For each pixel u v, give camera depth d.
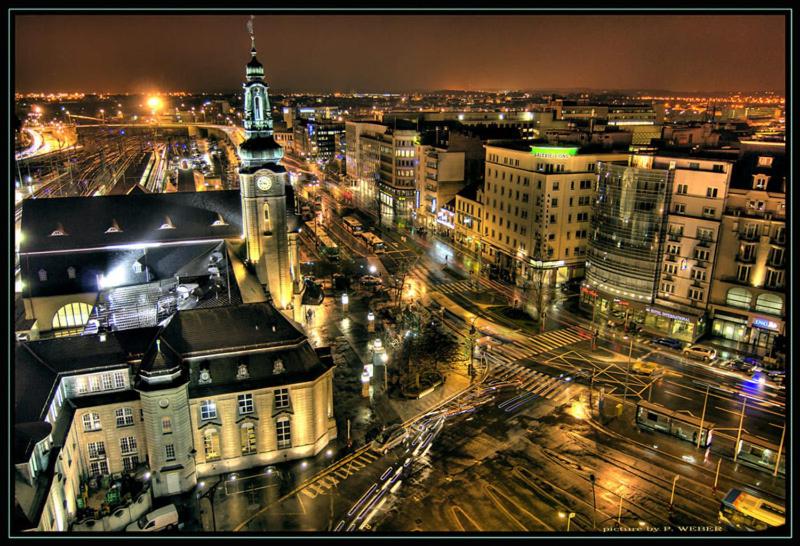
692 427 66.75
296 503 57.31
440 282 123.38
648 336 95.50
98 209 94.88
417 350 90.06
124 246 93.12
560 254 115.44
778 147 83.12
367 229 168.00
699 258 90.56
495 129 168.00
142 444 60.44
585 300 108.19
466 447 66.31
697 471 62.22
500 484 59.78
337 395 77.38
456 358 88.62
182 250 95.31
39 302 88.19
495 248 131.12
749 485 59.91
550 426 70.56
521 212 119.50
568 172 111.12
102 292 88.94
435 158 159.50
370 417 72.44
